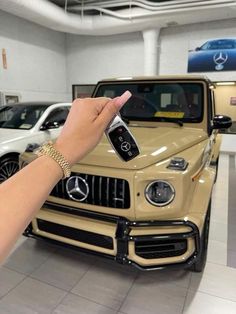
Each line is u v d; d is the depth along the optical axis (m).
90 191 1.67
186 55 7.24
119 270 2.04
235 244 2.47
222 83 7.06
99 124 0.46
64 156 0.41
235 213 3.21
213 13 6.08
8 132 4.02
